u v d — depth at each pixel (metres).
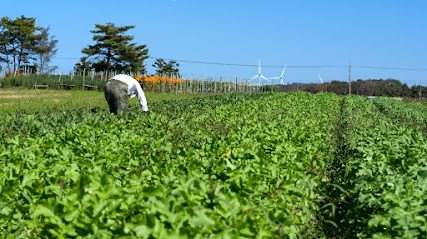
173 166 5.46
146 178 4.99
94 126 9.34
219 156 6.34
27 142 6.86
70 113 14.46
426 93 70.50
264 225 3.78
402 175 5.79
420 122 17.92
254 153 6.00
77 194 3.65
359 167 6.79
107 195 3.76
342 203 6.66
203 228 3.28
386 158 7.23
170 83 57.59
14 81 46.16
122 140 7.35
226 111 15.83
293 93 41.34
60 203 3.55
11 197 4.45
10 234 4.04
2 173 4.91
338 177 7.96
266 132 8.64
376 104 36.34
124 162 5.88
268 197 4.76
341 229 5.75
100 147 6.27
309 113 17.56
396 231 4.39
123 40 84.69
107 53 84.06
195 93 57.84
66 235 3.40
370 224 4.50
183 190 3.84
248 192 4.35
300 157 6.90
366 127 13.51
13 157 5.40
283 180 5.01
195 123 11.84
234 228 3.37
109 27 82.88
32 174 4.59
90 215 3.44
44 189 4.36
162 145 7.02
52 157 5.93
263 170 5.28
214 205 3.82
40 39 86.44
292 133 8.76
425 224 4.02
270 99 27.22
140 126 10.35
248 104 20.42
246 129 8.97
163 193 3.86
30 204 4.31
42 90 44.00
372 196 5.04
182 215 3.37
